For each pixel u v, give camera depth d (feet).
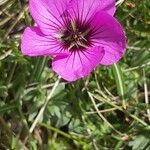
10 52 0.29
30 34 0.24
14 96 0.28
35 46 0.24
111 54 0.24
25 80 0.28
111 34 0.24
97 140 0.28
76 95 0.29
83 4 0.25
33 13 0.24
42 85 0.28
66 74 0.23
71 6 0.25
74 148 0.28
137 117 0.29
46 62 0.28
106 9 0.25
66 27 0.26
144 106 0.29
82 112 0.28
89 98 0.29
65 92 0.28
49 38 0.25
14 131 0.28
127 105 0.29
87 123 0.29
